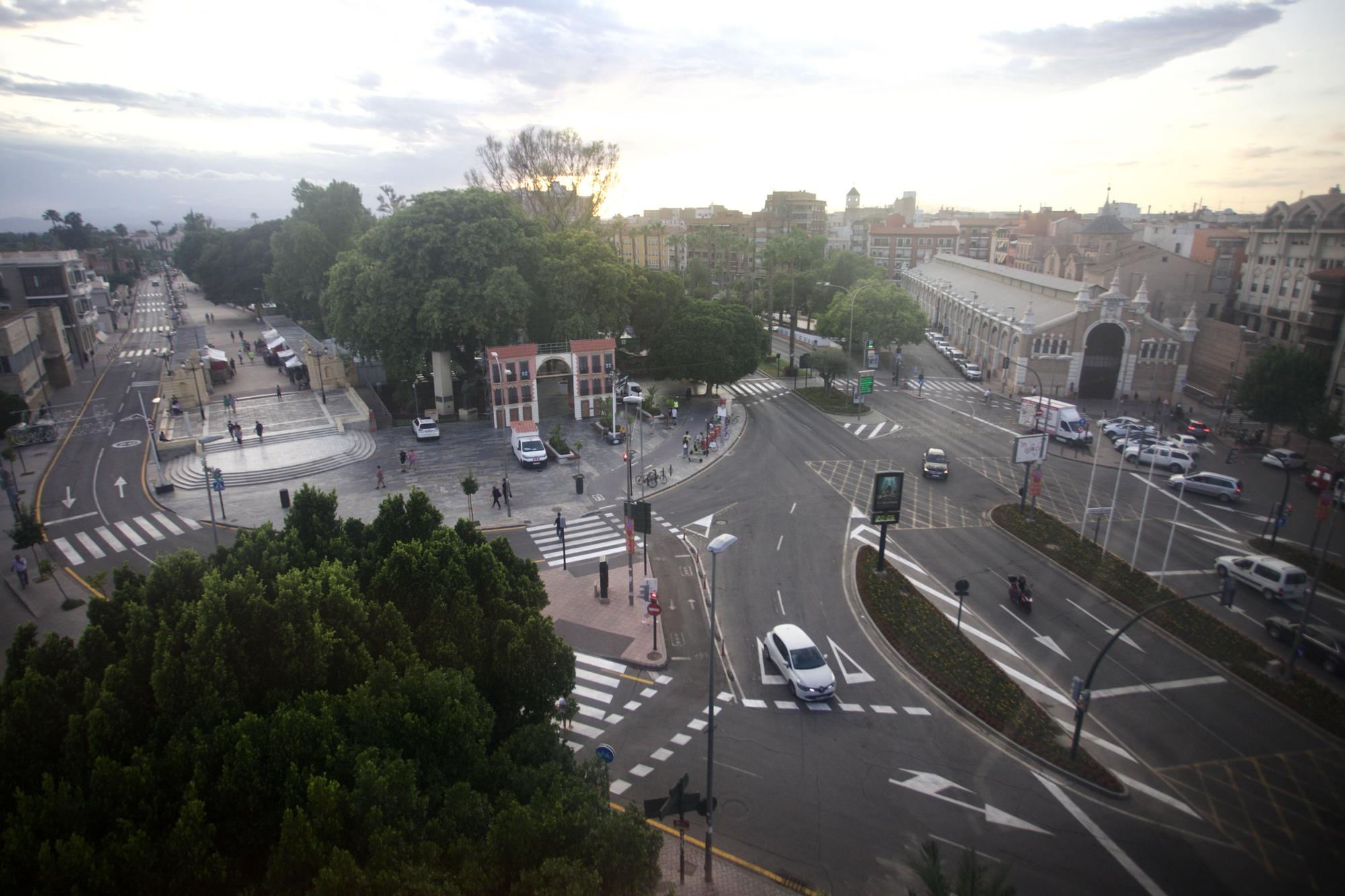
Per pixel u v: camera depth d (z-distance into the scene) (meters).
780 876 20.52
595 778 19.56
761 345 78.38
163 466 54.09
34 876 13.23
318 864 13.84
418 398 71.31
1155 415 66.94
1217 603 33.16
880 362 97.88
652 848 16.52
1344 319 44.62
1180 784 22.69
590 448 60.66
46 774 14.52
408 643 20.98
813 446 61.75
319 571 23.05
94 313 102.56
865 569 38.84
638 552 41.97
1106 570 37.53
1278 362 47.72
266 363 86.31
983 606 35.34
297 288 101.56
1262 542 38.62
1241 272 70.00
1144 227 110.88
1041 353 77.88
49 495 49.47
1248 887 18.41
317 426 62.34
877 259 163.50
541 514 47.34
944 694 28.53
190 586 22.19
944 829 22.00
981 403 76.62
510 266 63.41
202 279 123.25
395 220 62.94
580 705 28.50
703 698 28.97
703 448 59.12
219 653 18.06
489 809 16.41
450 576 23.17
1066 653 31.02
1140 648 30.84
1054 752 24.72
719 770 24.86
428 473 54.00
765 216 164.38
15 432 58.72
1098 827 21.56
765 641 32.16
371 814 14.57
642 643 32.81
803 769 24.84
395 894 13.35
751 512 47.47
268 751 16.06
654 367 77.00
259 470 52.56
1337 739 23.27
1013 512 46.06
